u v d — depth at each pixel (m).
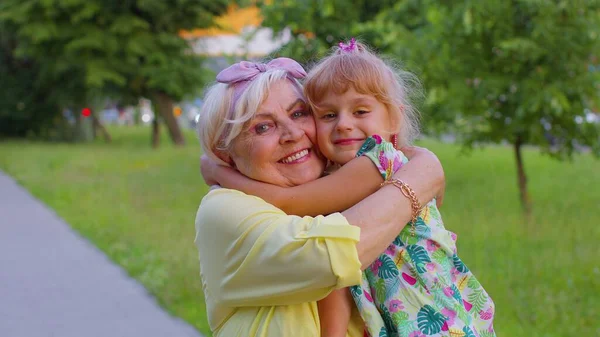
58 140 28.95
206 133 2.08
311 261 1.78
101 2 23.67
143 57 25.58
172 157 19.72
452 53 8.51
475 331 1.97
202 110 2.10
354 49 2.11
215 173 2.11
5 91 27.52
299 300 1.86
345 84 2.00
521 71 8.39
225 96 2.04
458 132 9.98
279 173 2.04
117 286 6.68
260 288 1.88
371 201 1.91
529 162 16.27
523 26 8.26
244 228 1.90
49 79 26.59
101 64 24.27
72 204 11.66
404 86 2.19
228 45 26.25
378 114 2.04
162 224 9.45
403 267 1.96
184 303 6.04
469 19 7.88
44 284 6.81
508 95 8.51
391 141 2.12
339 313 1.94
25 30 23.67
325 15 10.24
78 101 26.89
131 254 7.84
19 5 24.06
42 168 17.22
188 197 11.96
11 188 13.94
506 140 9.16
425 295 1.94
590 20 7.89
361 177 1.97
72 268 7.41
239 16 27.25
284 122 2.01
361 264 1.82
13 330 5.54
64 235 9.16
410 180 1.97
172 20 24.88
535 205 10.09
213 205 1.99
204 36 26.02
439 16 8.50
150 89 25.72
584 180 12.99
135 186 13.64
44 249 8.34
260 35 13.05
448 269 2.00
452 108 8.70
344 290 1.97
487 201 10.55
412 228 1.98
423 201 1.97
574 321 5.11
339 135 2.02
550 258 6.73
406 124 2.15
